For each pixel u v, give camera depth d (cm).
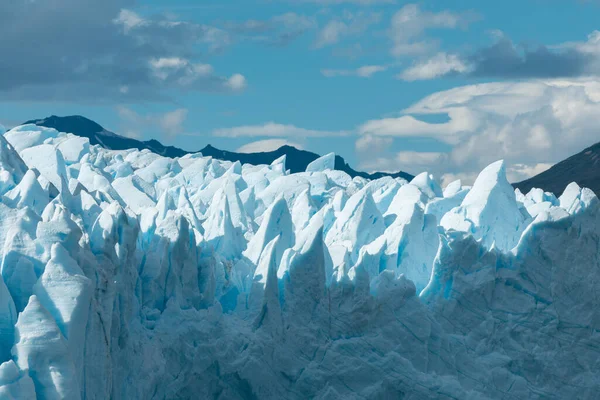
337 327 4600
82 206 4062
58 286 2977
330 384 4472
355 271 4669
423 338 4744
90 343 3152
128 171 7312
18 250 3125
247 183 7294
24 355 2745
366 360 4584
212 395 4150
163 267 4091
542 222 5212
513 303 5138
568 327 5191
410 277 5122
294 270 4525
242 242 5078
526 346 5081
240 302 4466
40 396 2748
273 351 4338
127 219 3794
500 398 4878
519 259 5194
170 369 3947
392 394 4594
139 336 3809
